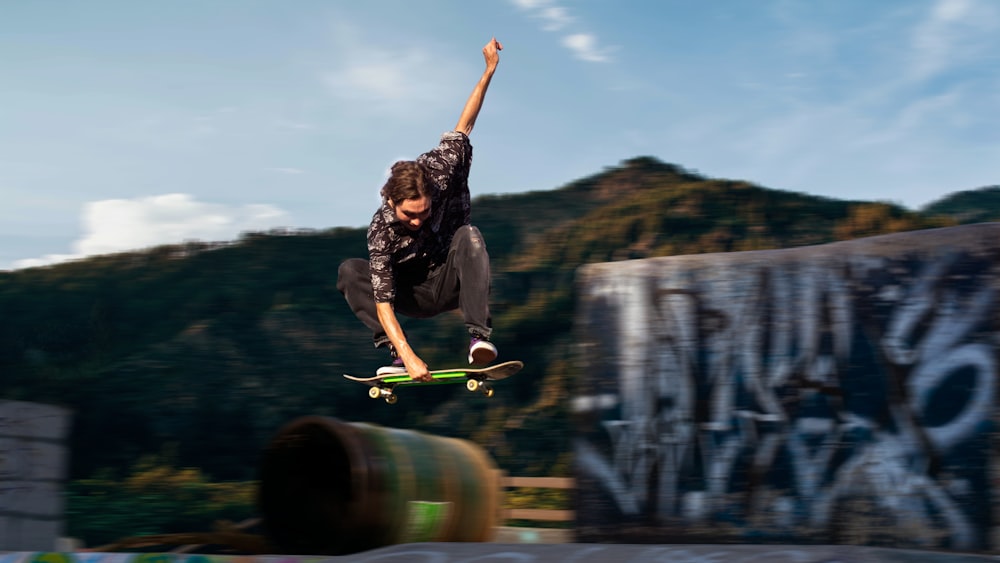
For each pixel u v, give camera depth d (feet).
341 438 14.83
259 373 71.72
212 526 48.55
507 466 65.31
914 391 13.91
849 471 14.19
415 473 15.31
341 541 14.61
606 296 16.80
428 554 12.47
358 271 15.10
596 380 16.55
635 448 15.97
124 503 50.85
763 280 15.53
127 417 66.44
